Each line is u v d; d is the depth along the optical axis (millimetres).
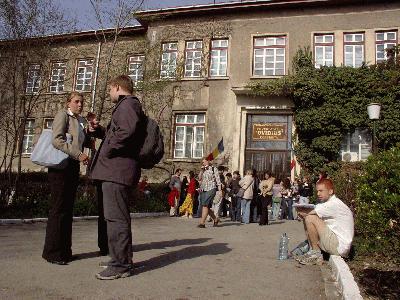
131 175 4293
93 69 23219
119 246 4242
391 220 3814
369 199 4086
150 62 21078
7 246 6168
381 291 4391
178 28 22031
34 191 12875
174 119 21312
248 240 8164
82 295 3586
